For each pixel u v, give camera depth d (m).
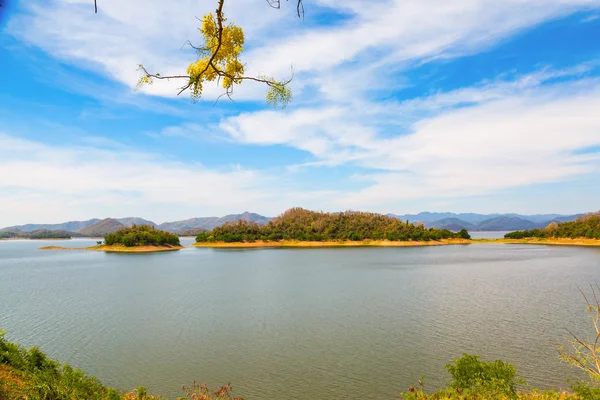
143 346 31.23
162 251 198.88
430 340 31.62
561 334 32.69
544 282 65.38
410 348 29.72
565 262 103.62
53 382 14.21
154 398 18.92
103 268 107.31
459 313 41.44
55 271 100.62
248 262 121.38
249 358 28.12
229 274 86.50
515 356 27.30
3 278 84.50
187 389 22.81
